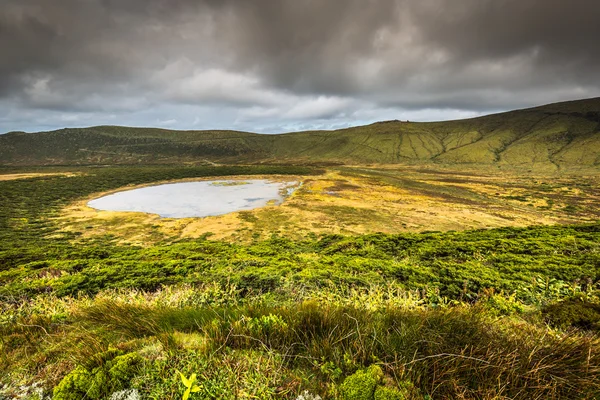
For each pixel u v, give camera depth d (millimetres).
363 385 2115
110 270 12875
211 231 47219
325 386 2277
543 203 75125
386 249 21109
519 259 12961
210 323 3090
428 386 2234
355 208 62594
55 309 5703
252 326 2932
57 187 92312
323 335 2807
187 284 9320
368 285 8594
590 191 91312
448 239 23109
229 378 2297
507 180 119062
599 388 2127
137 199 79438
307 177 122500
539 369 2227
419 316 3014
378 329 2811
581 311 4250
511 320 4398
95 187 96125
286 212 59062
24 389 2307
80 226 51594
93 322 3545
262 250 23109
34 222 54500
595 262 11047
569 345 2453
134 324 3254
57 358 2729
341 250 22984
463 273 9820
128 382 2250
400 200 72812
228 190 93438
